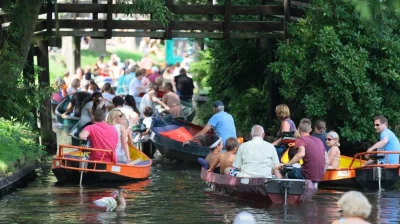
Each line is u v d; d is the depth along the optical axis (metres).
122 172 21.41
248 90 32.78
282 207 18.19
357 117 26.45
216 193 20.08
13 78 24.03
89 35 26.84
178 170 24.48
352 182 21.08
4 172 19.72
